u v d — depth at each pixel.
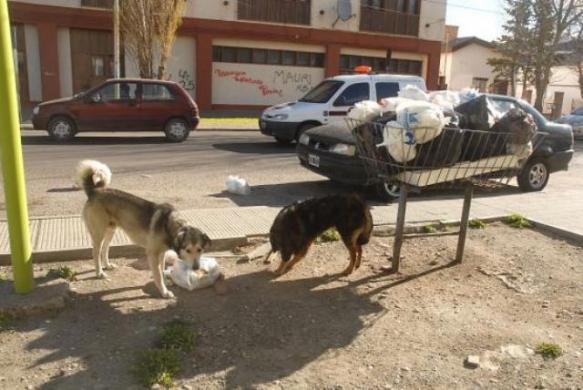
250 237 6.06
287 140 14.27
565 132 10.18
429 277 5.46
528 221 7.39
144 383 3.37
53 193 7.86
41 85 21.62
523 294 5.12
